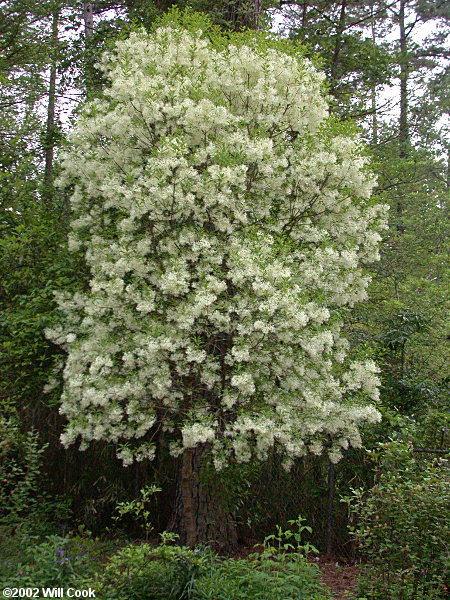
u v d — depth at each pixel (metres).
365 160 5.45
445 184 15.95
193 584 4.06
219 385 4.94
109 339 4.80
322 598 4.16
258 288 4.52
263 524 6.43
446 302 8.99
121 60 5.46
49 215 7.00
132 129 5.20
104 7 11.05
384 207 5.67
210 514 5.85
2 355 5.90
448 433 6.51
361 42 10.06
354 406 4.98
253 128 5.50
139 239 5.05
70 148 5.74
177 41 5.47
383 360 6.93
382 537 4.13
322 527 6.31
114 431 4.93
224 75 5.33
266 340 4.93
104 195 5.20
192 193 5.05
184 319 4.61
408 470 4.28
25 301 6.28
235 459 5.13
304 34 10.21
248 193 5.29
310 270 4.96
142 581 4.16
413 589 3.91
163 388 4.81
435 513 3.95
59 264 6.03
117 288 4.78
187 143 4.87
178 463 6.22
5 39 8.74
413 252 10.47
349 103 9.88
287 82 5.47
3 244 6.25
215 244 5.00
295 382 4.90
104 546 5.85
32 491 6.69
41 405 6.80
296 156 5.29
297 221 5.50
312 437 5.21
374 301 9.03
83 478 6.74
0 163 7.48
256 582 4.16
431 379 7.20
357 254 5.80
